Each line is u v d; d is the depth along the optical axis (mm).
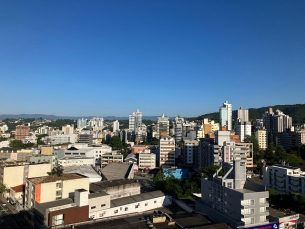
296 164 173125
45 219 71125
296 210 93438
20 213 93625
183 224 66562
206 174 121188
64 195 88562
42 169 126000
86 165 155375
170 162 194875
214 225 64688
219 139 152500
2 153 173500
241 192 66500
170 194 112625
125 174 146125
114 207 88562
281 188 113688
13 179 118625
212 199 78188
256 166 176000
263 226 65750
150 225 63312
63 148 191750
